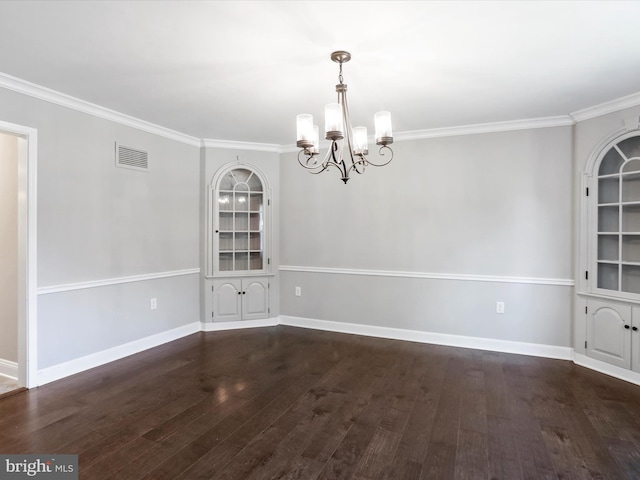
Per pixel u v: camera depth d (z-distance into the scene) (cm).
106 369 342
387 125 229
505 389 301
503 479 192
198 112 360
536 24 209
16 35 221
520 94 312
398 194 436
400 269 436
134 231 386
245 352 390
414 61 254
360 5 192
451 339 415
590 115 344
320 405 273
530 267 383
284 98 324
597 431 238
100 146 351
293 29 215
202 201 467
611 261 333
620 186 327
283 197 493
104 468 200
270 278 495
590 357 348
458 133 407
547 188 376
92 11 196
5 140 328
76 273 332
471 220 405
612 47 235
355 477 194
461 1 189
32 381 300
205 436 231
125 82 289
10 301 327
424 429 240
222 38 225
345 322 465
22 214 299
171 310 431
